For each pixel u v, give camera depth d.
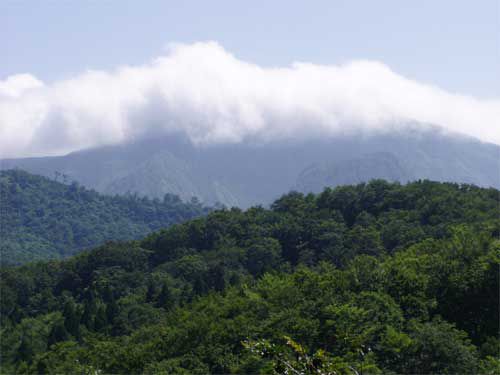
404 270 67.56
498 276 62.75
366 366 44.00
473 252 71.25
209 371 58.38
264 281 83.38
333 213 149.62
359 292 66.38
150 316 101.12
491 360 47.38
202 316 72.31
